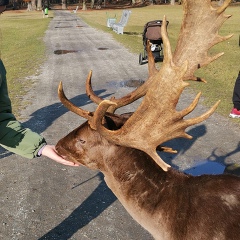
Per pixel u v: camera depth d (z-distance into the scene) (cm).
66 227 155
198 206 101
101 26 1116
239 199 99
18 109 307
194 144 227
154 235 106
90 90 116
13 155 220
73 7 2850
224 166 200
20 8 2698
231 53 568
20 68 491
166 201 103
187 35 109
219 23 107
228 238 96
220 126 254
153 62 116
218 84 372
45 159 213
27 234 152
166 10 2023
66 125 267
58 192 180
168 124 99
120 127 108
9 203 173
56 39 794
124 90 367
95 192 179
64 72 456
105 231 152
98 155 108
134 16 1576
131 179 105
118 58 546
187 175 108
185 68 93
